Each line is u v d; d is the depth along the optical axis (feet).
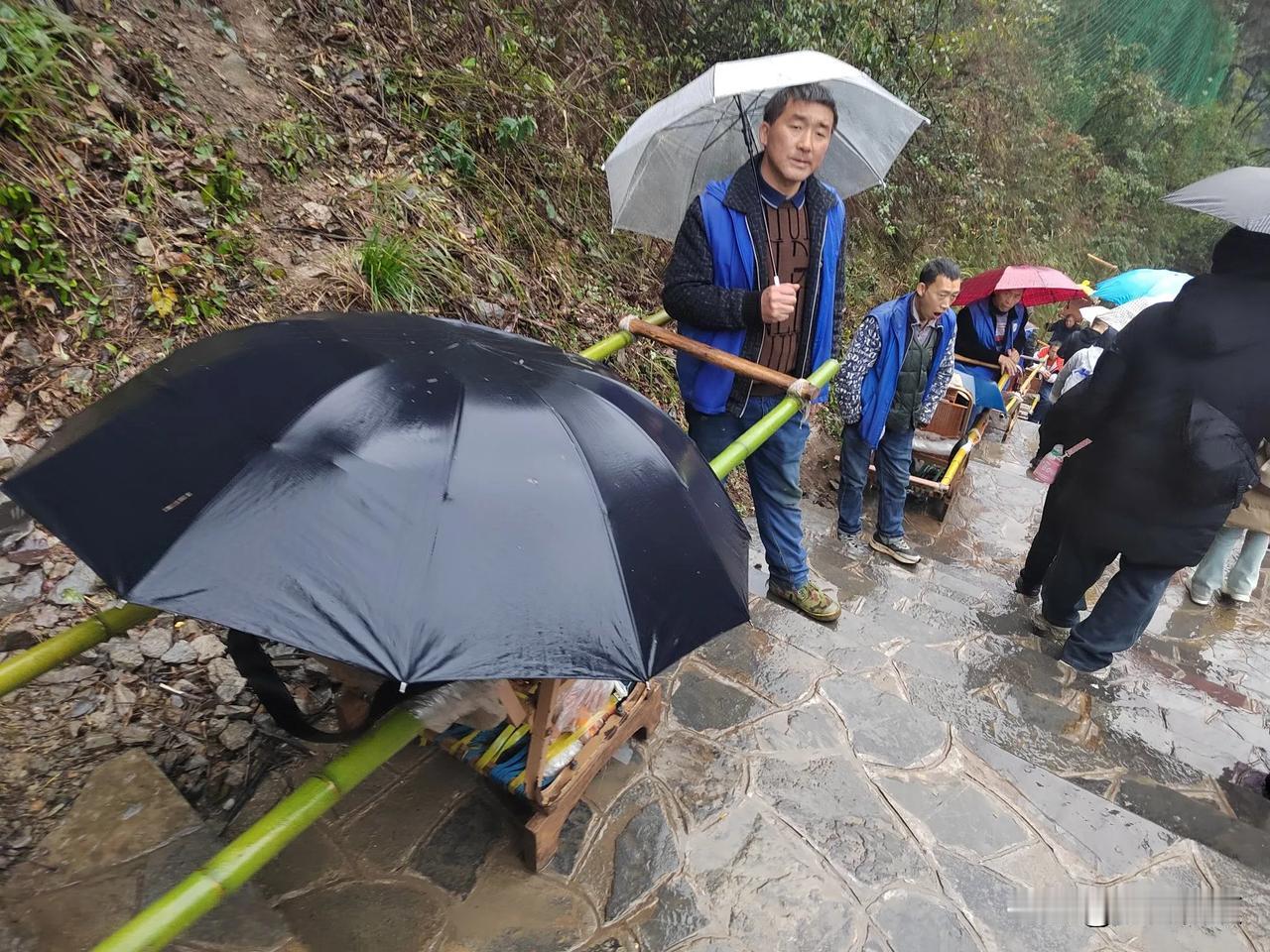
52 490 3.94
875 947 6.45
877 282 28.84
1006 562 18.31
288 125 12.70
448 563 3.80
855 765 8.32
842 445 15.97
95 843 5.99
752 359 9.73
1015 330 23.31
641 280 18.29
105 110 10.53
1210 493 10.29
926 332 14.47
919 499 20.70
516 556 3.92
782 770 8.13
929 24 31.14
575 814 7.30
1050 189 49.21
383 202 13.23
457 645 3.63
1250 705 13.66
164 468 3.95
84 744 6.82
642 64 20.99
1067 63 53.83
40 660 4.76
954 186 34.99
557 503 4.17
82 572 7.95
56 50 10.08
